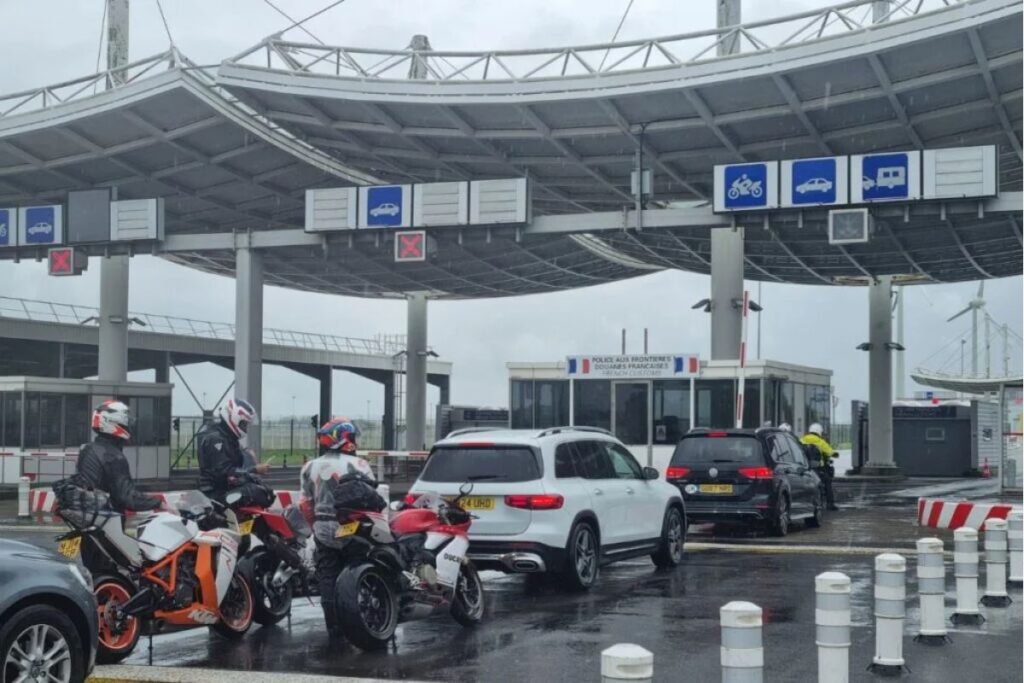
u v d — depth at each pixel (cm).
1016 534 1235
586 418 2411
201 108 2828
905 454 3991
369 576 930
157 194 3484
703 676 809
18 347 4519
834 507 2336
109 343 3744
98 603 863
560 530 1166
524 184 2536
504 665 853
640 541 1336
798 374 2589
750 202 2356
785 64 2300
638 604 1133
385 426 6144
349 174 3259
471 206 2566
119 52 3547
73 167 3269
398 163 3167
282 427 5756
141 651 928
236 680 801
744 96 2503
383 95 2577
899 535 1836
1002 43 2214
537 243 3800
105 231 2872
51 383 3041
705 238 3588
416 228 2619
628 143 2797
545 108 2619
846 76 2388
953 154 2220
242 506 1003
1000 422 2792
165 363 4809
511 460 1177
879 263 3816
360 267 4291
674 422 2369
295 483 3456
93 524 861
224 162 3172
